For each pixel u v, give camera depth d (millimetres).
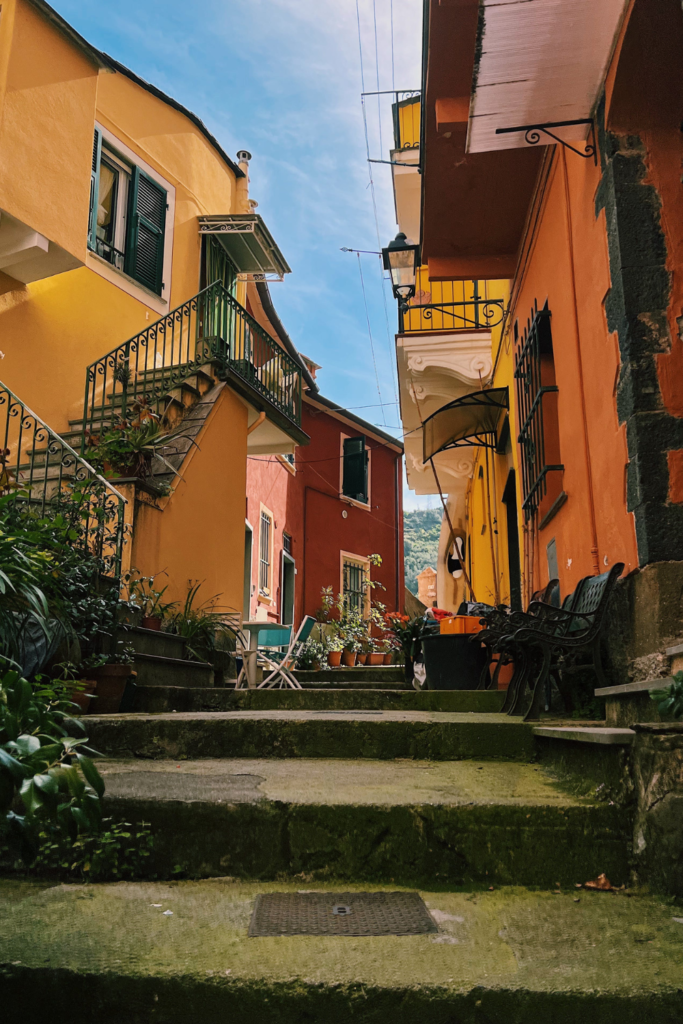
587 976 1712
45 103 7289
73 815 1663
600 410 4219
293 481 18109
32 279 7863
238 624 7609
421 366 8773
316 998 1676
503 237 6547
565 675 4410
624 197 3875
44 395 8562
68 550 5008
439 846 2445
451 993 1663
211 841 2496
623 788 2471
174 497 7504
